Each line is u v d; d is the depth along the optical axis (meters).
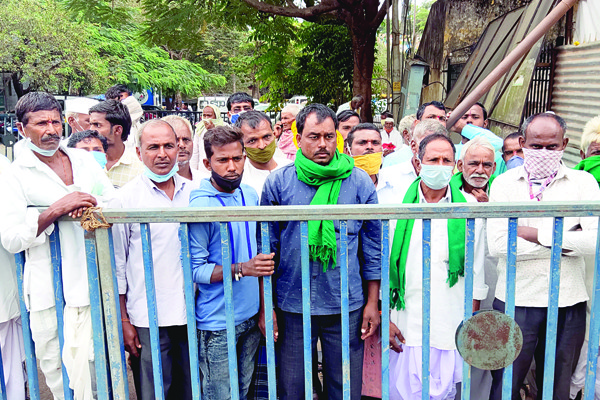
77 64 22.11
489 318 2.04
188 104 41.28
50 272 2.48
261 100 13.62
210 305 2.50
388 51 10.87
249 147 3.56
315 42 12.70
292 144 5.20
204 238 2.41
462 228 2.73
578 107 6.39
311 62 12.68
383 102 16.59
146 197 2.75
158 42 10.84
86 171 2.67
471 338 2.05
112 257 2.06
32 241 2.10
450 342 2.77
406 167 3.21
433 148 2.72
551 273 2.02
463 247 2.72
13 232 2.14
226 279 2.06
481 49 9.53
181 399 2.81
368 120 11.30
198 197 2.53
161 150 2.68
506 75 6.94
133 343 2.66
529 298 2.61
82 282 2.46
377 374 3.00
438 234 2.78
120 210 1.99
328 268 2.44
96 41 24.20
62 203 2.03
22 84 23.41
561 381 2.66
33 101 2.43
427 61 13.26
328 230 2.36
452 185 2.94
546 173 2.67
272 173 2.59
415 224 2.79
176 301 2.63
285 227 2.47
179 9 10.38
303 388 2.55
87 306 2.48
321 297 2.45
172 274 2.63
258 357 2.91
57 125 2.49
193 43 11.02
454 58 11.41
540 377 2.76
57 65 22.45
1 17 19.78
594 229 2.50
